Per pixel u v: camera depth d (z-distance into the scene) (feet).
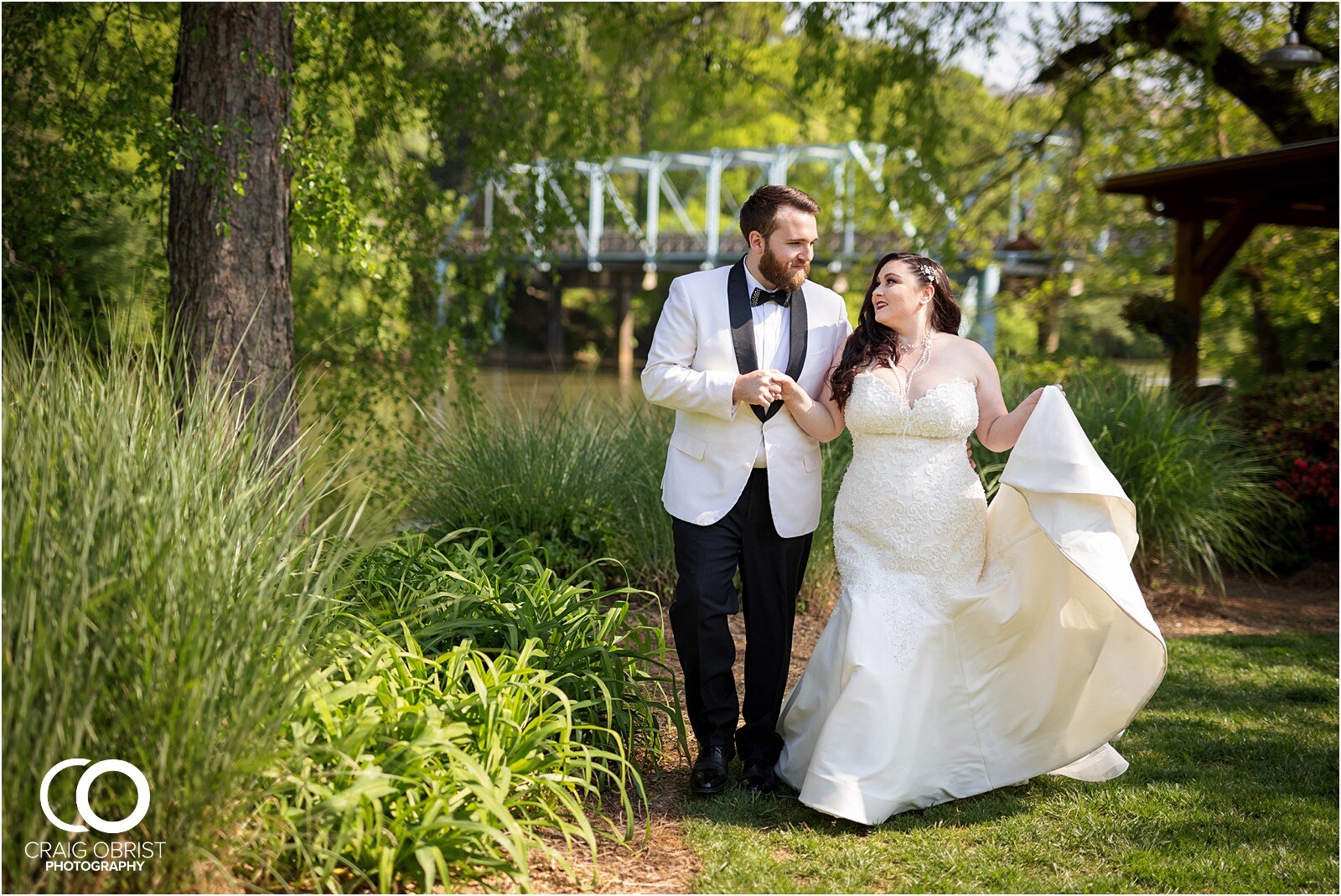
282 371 16.06
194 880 7.35
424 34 24.54
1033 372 27.53
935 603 10.66
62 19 20.67
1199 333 29.25
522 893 8.20
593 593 12.42
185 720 7.22
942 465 10.68
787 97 37.19
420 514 19.33
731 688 10.75
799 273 10.80
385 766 8.36
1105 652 10.57
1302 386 26.53
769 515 10.74
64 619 6.81
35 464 7.72
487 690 9.59
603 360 141.79
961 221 41.34
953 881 9.00
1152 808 10.55
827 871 9.14
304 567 9.37
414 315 25.39
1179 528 20.24
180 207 15.98
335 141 18.83
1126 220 48.52
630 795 10.62
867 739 10.14
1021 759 10.92
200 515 7.99
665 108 92.99
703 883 8.77
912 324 11.01
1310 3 32.14
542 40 25.22
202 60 15.99
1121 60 35.12
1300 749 12.43
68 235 20.10
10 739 6.74
